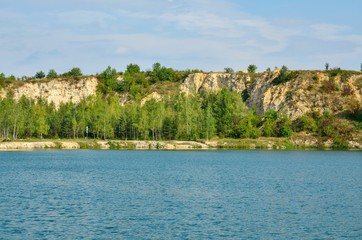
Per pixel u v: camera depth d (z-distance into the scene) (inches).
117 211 1899.6
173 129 6914.4
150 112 6963.6
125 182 2861.7
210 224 1669.5
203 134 6924.2
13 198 2210.9
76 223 1676.9
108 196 2288.4
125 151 6205.7
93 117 7071.9
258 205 2055.9
